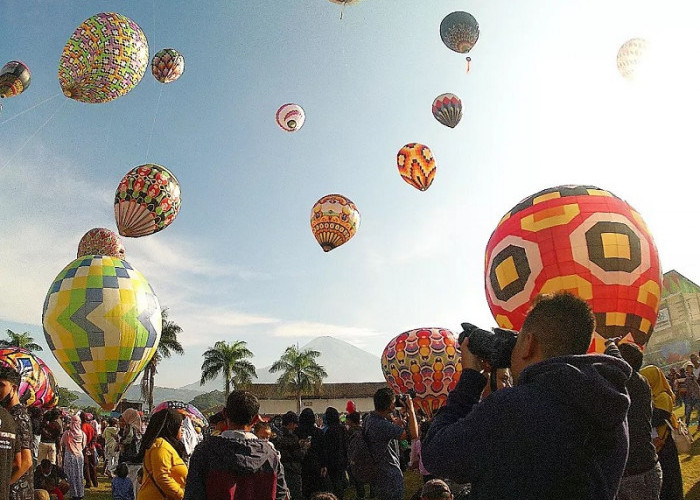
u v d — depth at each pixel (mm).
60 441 13438
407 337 20141
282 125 22000
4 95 17812
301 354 64312
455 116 21156
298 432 11242
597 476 2152
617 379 2215
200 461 4309
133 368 13203
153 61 17656
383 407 7211
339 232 19953
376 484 6945
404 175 20609
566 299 2455
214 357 62062
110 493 15102
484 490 2172
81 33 13836
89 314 12758
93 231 19703
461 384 2527
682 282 33406
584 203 9859
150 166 15023
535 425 2135
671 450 5445
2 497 4441
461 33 19438
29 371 18234
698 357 16688
